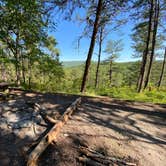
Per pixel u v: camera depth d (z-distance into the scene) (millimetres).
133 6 13250
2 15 10336
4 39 10680
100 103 7715
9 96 7012
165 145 4887
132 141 4797
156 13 15508
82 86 13047
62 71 14586
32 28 10820
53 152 4035
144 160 4082
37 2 10797
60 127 4965
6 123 5117
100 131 5078
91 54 12711
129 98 11719
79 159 3875
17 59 11195
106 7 12508
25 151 4094
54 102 6922
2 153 4078
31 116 5457
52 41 17125
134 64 43688
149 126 5926
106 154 4121
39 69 13336
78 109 6543
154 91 13578
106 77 42969
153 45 17312
